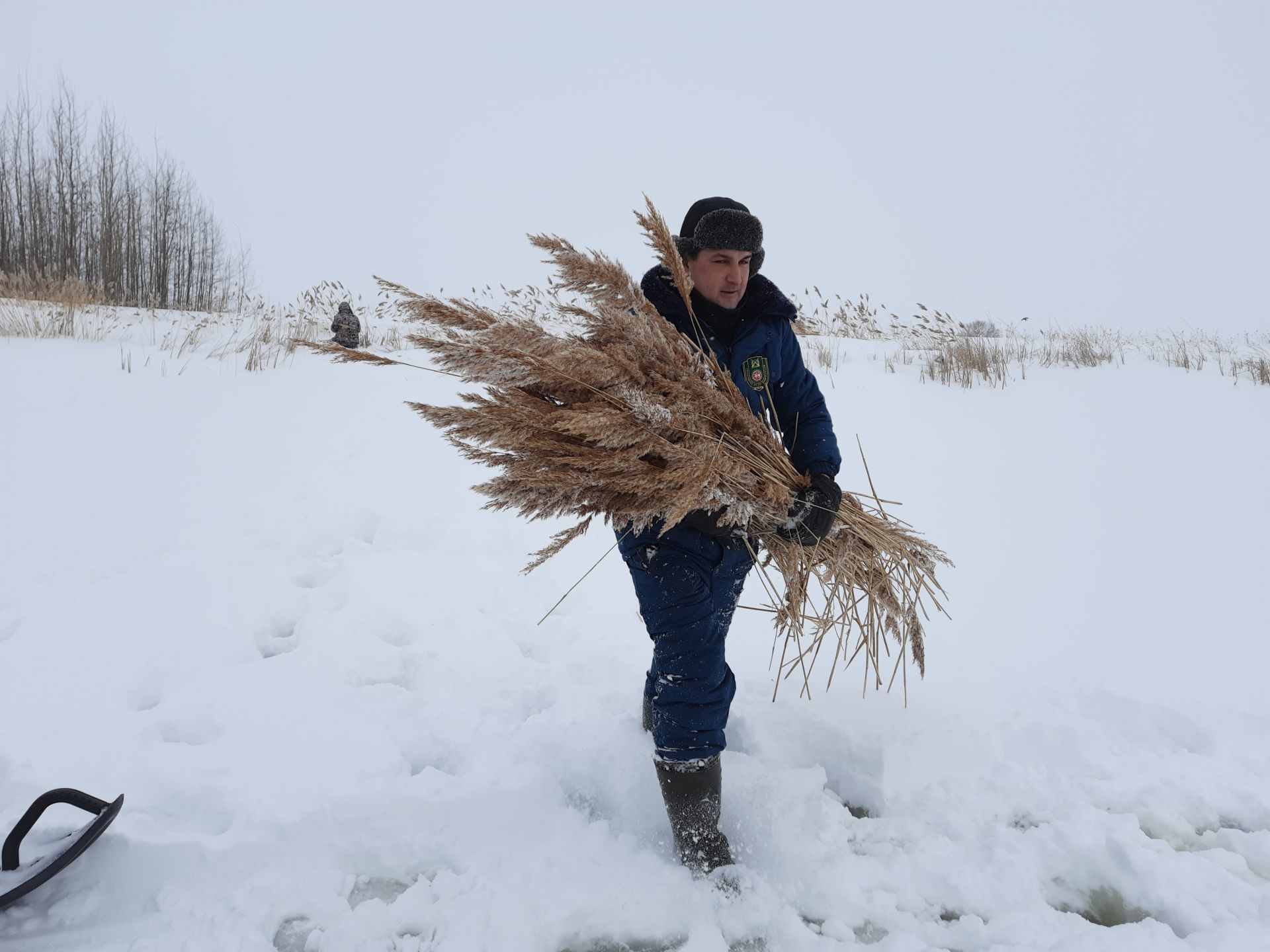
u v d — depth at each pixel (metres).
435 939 1.98
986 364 9.56
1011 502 5.25
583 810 2.49
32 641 3.21
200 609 3.55
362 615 3.55
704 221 2.20
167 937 1.94
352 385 9.38
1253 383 8.52
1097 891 2.16
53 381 8.97
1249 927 1.93
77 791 2.12
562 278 2.13
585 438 1.99
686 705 2.18
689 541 2.22
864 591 2.64
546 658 3.40
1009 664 3.20
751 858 2.27
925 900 2.12
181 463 5.88
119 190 22.12
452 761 2.67
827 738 2.69
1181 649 3.28
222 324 15.37
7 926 1.97
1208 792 2.45
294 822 2.26
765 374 2.37
